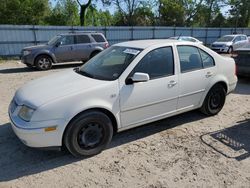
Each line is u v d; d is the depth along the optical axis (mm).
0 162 3596
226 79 5195
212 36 30531
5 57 18016
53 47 12188
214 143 4145
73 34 12750
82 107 3445
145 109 4074
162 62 4211
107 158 3699
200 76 4691
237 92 7355
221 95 5254
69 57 12641
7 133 4465
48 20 35969
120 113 3832
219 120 5090
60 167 3484
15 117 3498
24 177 3268
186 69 4520
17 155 3771
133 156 3752
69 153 3818
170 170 3412
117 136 4363
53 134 3334
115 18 44625
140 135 4414
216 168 3457
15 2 31297
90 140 3666
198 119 5113
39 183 3154
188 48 4617
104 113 3723
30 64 11844
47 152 3844
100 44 13375
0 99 6613
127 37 23516
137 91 3898
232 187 3082
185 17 46875
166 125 4820
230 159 3678
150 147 4012
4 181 3186
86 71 4297
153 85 4051
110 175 3311
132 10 40656
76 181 3193
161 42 4414
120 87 3758
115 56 4277
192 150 3916
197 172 3367
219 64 5051
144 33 24547
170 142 4176
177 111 4539
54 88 3639
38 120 3260
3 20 31547
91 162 3602
